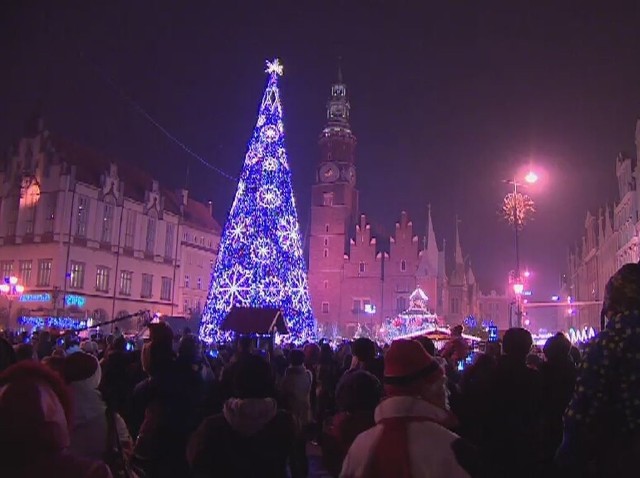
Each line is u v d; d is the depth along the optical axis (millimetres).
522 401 7449
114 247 70625
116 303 70188
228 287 36812
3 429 2896
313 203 104438
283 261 37312
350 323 98938
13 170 68625
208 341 34875
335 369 15750
